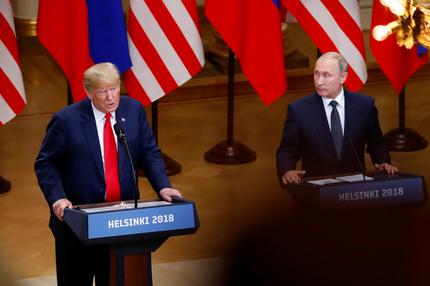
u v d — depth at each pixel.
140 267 9.70
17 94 16.36
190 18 16.62
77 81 16.27
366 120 12.71
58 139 10.79
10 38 16.20
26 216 16.92
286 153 12.74
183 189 18.39
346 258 5.35
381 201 10.46
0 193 17.94
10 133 20.84
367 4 25.88
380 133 12.88
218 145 19.94
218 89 23.03
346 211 5.75
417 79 23.97
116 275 9.78
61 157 10.89
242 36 16.91
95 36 16.23
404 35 9.43
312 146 12.67
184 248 15.43
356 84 16.72
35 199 17.69
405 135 20.62
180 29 16.59
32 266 14.84
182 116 22.09
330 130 12.67
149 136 11.19
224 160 19.61
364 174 11.24
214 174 19.14
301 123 12.68
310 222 5.25
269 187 18.47
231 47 16.91
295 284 5.12
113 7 16.14
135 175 10.23
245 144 20.64
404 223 5.62
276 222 5.21
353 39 16.56
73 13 16.03
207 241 15.77
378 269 5.51
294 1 16.53
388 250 5.55
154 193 18.12
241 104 22.80
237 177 19.02
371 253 5.50
